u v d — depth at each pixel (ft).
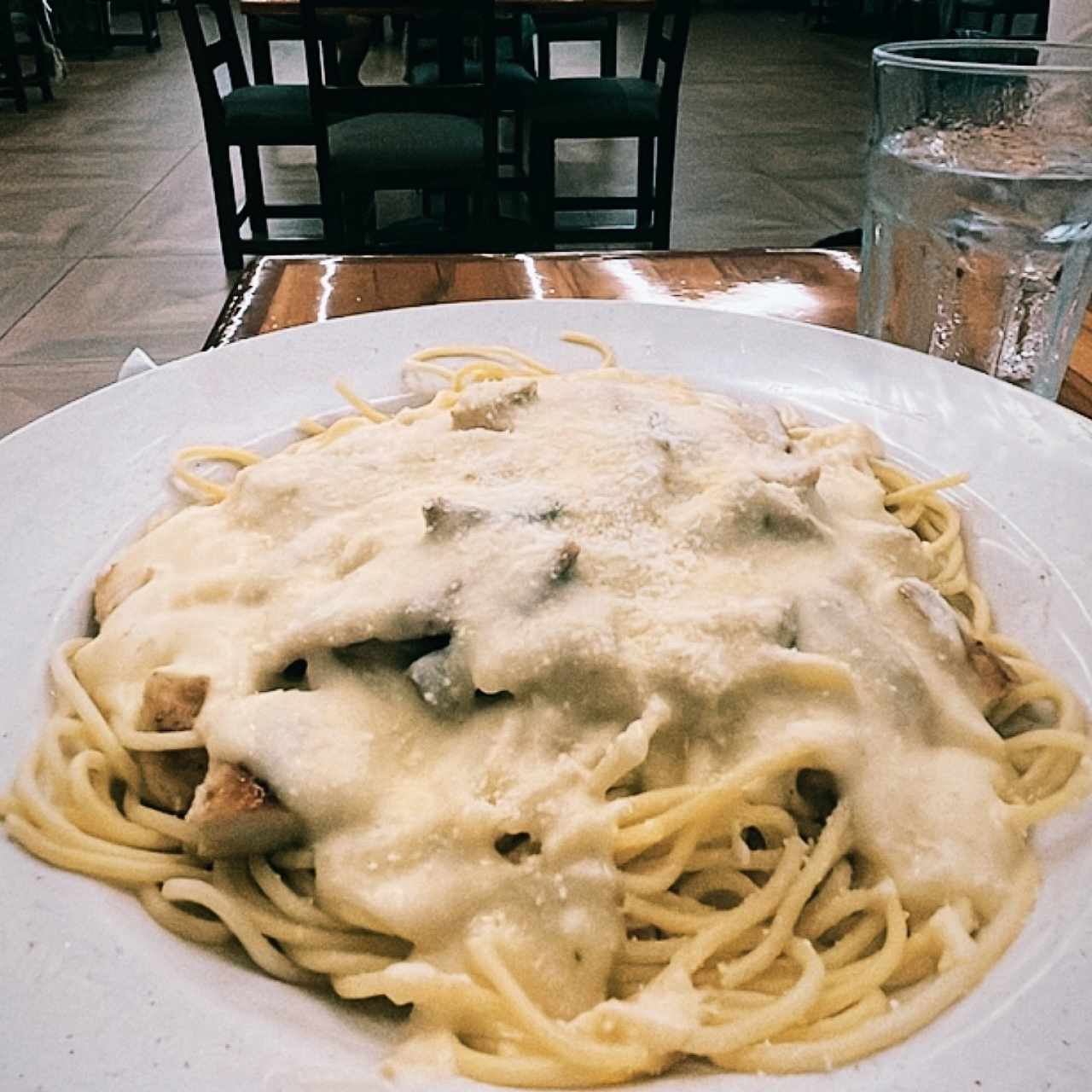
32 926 1.91
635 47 26.32
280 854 2.24
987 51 4.42
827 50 26.07
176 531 2.81
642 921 2.22
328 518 2.73
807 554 2.62
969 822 2.18
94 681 2.49
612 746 2.17
